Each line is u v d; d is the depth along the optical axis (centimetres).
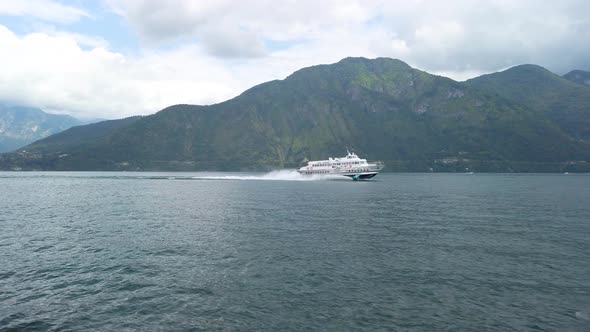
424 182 17525
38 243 3731
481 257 3209
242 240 3834
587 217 5556
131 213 5872
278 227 4581
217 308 2166
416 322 2000
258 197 8556
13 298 2312
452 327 1945
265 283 2564
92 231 4353
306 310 2139
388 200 8031
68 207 6725
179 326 1950
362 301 2266
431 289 2462
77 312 2122
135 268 2891
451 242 3778
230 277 2683
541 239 3931
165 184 14662
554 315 2091
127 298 2314
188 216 5519
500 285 2538
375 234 4166
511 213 5991
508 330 1922
